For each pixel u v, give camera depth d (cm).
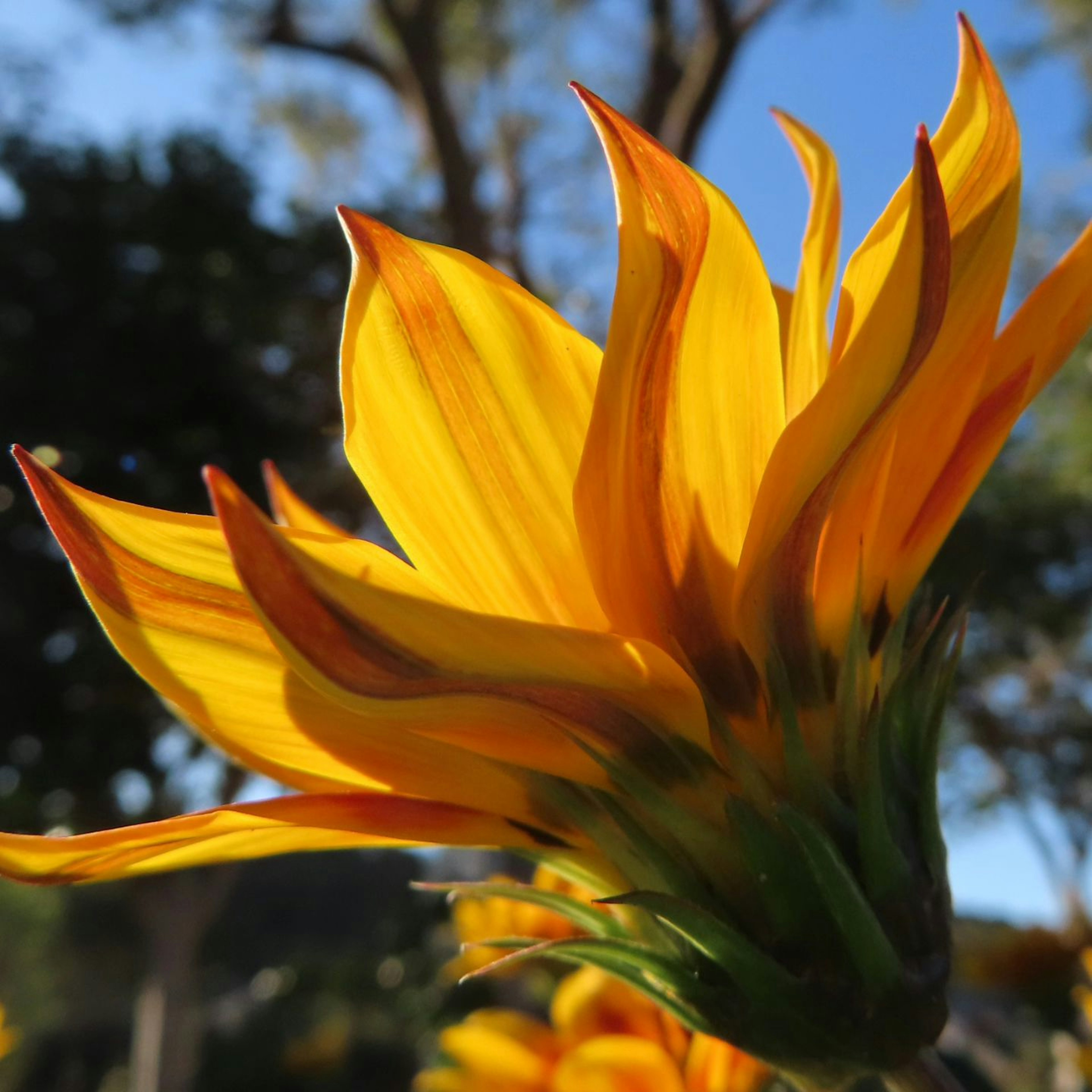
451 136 136
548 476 13
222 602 13
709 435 12
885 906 13
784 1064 13
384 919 184
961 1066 50
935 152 13
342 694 11
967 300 13
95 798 117
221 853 13
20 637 111
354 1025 229
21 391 112
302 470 119
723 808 13
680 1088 18
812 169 13
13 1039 32
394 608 11
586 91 12
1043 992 50
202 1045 243
